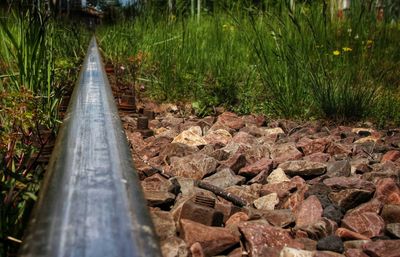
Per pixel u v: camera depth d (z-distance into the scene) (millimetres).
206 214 1852
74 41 6875
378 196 2250
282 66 5016
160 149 3178
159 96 5336
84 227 958
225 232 1703
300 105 4738
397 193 2285
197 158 2668
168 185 2258
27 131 2586
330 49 5727
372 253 1687
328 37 6234
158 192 2135
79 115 1973
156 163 2936
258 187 2453
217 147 3387
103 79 3049
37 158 2047
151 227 1016
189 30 6781
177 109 4926
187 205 1858
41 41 3367
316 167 2660
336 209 2074
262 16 6520
